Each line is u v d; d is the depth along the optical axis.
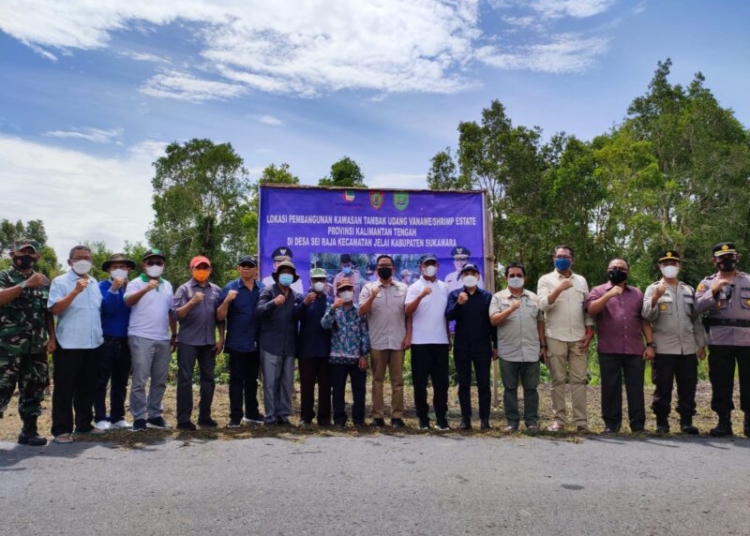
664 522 3.77
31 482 4.30
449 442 5.91
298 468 4.77
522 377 6.80
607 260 33.94
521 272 6.78
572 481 4.57
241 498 4.01
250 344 6.74
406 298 6.96
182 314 6.32
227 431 6.26
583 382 6.85
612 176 34.91
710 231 32.72
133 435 5.94
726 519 3.84
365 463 4.97
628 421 7.41
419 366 6.82
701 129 38.19
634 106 46.25
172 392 9.86
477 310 6.84
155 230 37.47
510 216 33.84
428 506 3.94
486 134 35.84
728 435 6.55
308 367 6.90
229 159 39.25
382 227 8.36
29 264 5.54
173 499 3.97
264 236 8.13
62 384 5.67
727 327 6.62
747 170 33.84
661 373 6.75
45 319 5.77
